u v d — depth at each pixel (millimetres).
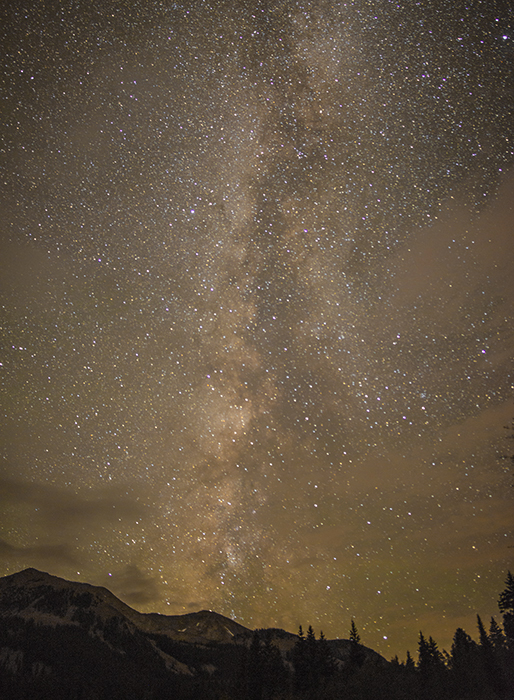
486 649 61906
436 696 61469
